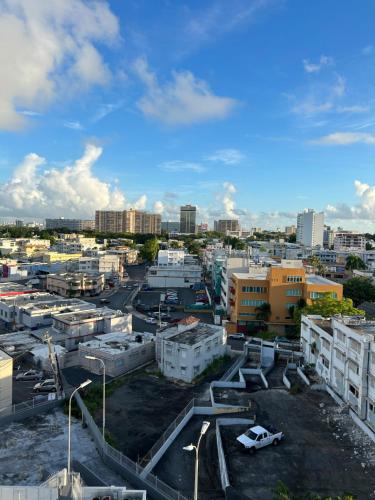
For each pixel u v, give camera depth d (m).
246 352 72.38
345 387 51.22
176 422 46.59
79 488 25.12
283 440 43.25
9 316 91.62
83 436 45.50
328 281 96.56
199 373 63.00
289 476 36.69
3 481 37.00
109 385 58.16
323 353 59.47
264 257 153.88
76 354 68.75
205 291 142.25
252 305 95.31
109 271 162.75
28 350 71.00
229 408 50.25
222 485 35.34
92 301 126.00
